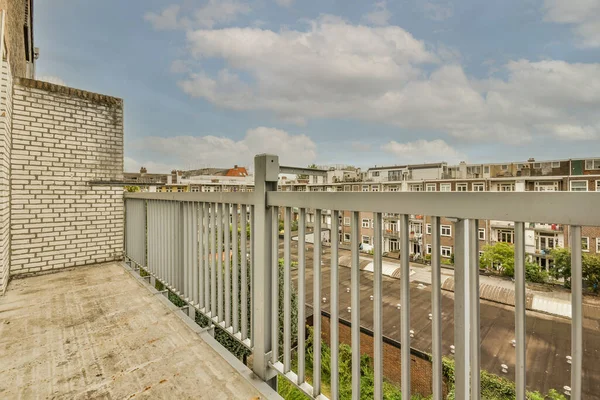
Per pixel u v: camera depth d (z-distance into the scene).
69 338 1.98
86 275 3.56
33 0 6.55
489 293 14.45
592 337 10.66
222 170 53.03
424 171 30.14
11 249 3.58
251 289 1.57
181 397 1.40
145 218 3.46
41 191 3.86
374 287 0.99
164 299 2.67
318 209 1.17
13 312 2.43
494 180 22.75
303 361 1.29
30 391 1.45
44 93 3.92
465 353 0.77
